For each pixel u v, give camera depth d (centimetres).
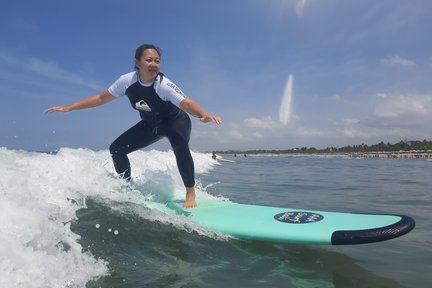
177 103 411
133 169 618
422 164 2614
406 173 1427
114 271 237
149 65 403
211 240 321
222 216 376
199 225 351
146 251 280
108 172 466
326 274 265
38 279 201
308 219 349
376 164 2539
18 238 217
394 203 595
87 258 245
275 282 245
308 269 273
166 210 391
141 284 223
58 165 420
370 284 249
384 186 865
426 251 324
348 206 554
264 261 284
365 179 1080
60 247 243
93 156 556
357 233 299
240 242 326
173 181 502
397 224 310
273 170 1521
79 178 414
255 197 621
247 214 382
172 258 274
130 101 440
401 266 285
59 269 216
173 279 236
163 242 303
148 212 374
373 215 345
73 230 291
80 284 211
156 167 718
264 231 326
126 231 312
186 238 319
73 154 507
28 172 372
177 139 429
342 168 1817
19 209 237
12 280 191
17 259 203
